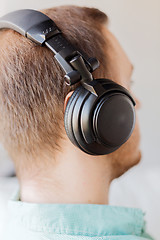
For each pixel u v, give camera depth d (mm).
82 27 573
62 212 578
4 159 1259
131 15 1591
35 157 583
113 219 593
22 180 616
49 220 578
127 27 1601
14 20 553
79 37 560
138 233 620
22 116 568
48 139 567
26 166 597
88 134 496
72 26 567
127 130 525
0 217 1172
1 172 1295
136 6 1582
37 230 584
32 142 576
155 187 1538
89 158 585
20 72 556
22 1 1443
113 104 498
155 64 1609
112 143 513
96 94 486
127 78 623
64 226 576
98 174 597
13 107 570
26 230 598
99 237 559
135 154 649
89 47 561
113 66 590
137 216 623
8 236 625
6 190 1297
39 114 559
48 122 560
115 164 619
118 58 605
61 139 565
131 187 1538
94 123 491
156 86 1604
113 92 497
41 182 592
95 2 1561
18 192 685
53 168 582
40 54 544
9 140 596
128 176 1556
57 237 568
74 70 493
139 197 1514
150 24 1593
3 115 582
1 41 579
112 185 1544
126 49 1611
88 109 487
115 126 507
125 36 1609
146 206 1485
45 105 553
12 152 606
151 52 1604
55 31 525
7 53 566
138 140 660
